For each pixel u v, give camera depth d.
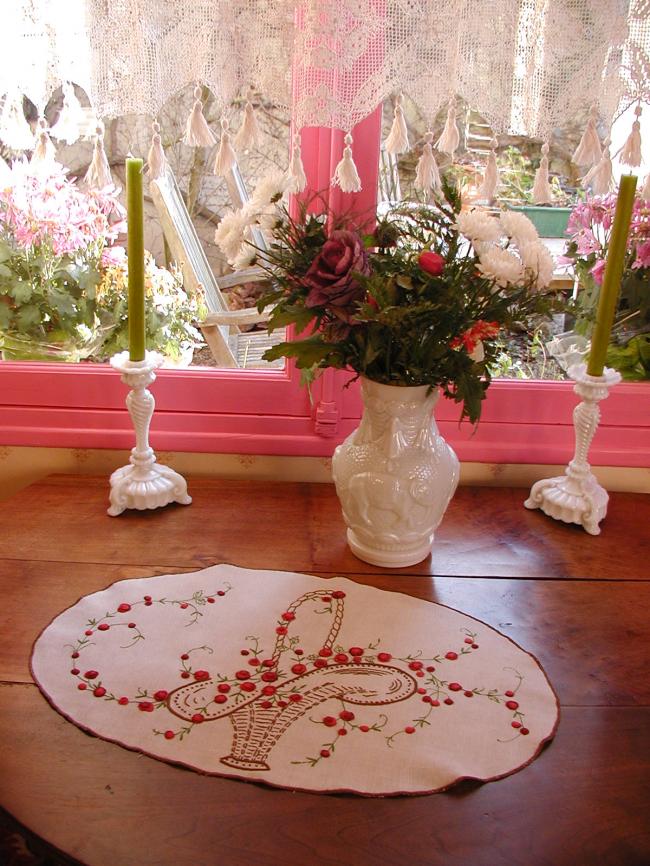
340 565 1.15
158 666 0.92
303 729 0.84
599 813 0.74
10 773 0.76
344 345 1.03
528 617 1.05
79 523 1.24
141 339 1.21
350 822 0.72
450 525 1.29
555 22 1.05
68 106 1.10
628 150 1.07
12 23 1.06
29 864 0.88
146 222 1.33
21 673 0.91
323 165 1.25
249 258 1.05
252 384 1.39
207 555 1.17
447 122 1.09
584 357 1.43
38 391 1.39
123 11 1.05
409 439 1.07
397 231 1.03
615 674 0.95
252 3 1.06
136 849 0.69
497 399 1.41
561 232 1.30
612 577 1.16
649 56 1.04
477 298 1.01
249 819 0.72
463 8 1.05
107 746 0.80
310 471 1.43
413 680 0.92
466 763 0.80
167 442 1.41
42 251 1.34
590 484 1.30
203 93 1.20
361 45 1.04
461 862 0.69
